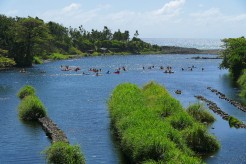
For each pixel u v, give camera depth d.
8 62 132.25
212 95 74.12
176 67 145.38
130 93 51.38
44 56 177.50
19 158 34.00
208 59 198.12
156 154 28.94
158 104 48.22
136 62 170.12
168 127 34.16
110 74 116.00
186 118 40.56
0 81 93.94
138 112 39.34
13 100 65.25
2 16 158.50
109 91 78.31
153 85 65.00
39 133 42.88
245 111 56.59
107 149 36.56
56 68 133.25
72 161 29.77
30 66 141.12
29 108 49.53
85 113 54.69
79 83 92.19
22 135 41.94
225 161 33.09
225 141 39.44
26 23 144.38
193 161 27.25
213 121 48.94
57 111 56.12
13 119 49.81
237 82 95.88
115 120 41.38
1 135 41.84
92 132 43.38
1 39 144.75
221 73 122.69
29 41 143.88
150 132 31.38
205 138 36.31
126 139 32.75
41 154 35.00
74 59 187.00
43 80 97.44
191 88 84.38
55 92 76.25
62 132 42.00
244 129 44.72
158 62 172.00
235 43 120.38
